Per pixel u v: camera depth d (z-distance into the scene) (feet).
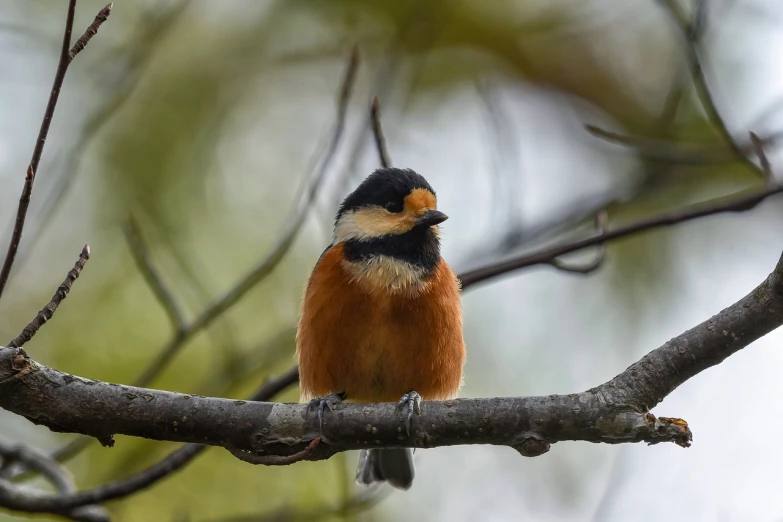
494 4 53.62
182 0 44.83
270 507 39.73
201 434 22.13
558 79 54.39
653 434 20.75
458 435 21.88
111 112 39.75
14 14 45.91
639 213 48.91
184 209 46.80
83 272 44.14
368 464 33.68
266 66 52.21
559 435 21.33
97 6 45.88
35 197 38.45
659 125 46.06
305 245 46.37
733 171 49.06
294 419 22.40
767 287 20.53
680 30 38.47
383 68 48.96
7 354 20.94
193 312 43.14
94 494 27.45
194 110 50.06
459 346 28.96
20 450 31.37
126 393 21.79
